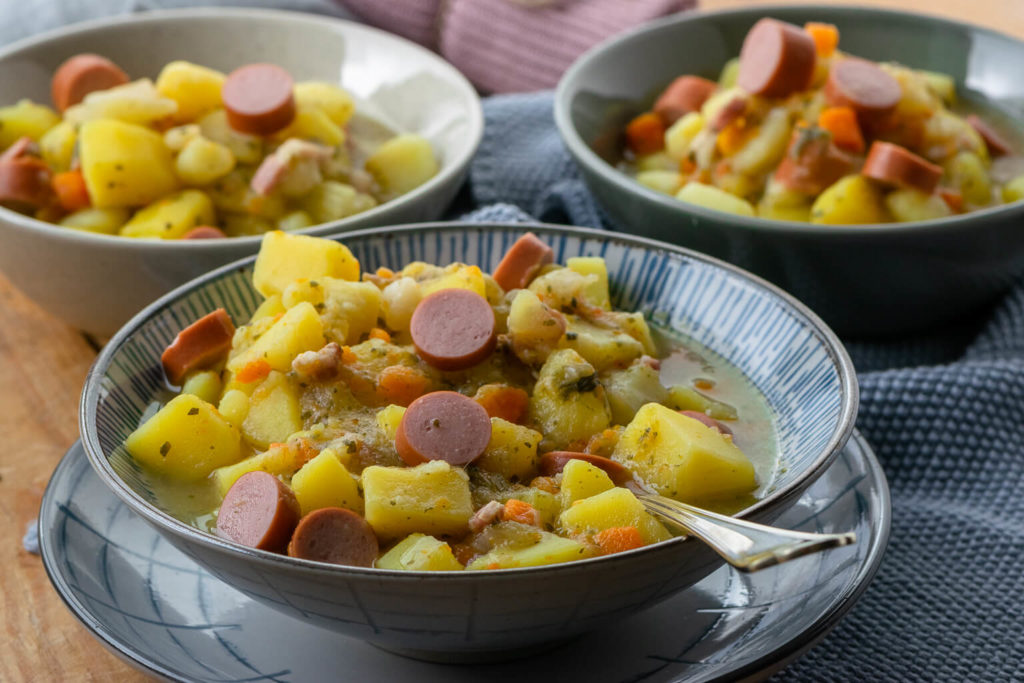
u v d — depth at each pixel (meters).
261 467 0.49
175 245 0.62
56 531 0.51
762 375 0.54
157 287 0.64
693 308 0.57
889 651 0.52
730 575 0.51
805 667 0.51
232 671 0.48
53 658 0.52
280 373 0.51
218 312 0.54
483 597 0.44
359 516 0.46
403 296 0.53
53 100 0.78
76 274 0.64
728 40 0.82
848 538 0.42
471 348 0.50
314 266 0.54
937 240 0.63
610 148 0.78
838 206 0.68
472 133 0.73
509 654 0.48
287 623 0.50
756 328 0.55
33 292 0.67
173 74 0.71
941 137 0.71
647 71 0.80
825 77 0.72
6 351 0.67
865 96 0.70
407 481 0.47
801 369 0.53
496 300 0.54
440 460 0.47
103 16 0.96
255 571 0.44
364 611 0.45
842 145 0.69
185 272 0.63
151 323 0.53
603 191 0.69
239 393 0.51
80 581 0.50
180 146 0.69
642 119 0.78
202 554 0.45
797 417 0.52
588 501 0.47
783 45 0.70
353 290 0.52
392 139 0.78
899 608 0.54
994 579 0.55
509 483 0.49
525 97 0.83
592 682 0.48
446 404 0.48
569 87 0.75
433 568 0.45
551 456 0.49
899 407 0.61
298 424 0.50
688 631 0.49
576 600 0.44
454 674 0.48
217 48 0.82
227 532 0.46
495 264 0.58
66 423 0.63
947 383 0.61
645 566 0.44
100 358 0.51
